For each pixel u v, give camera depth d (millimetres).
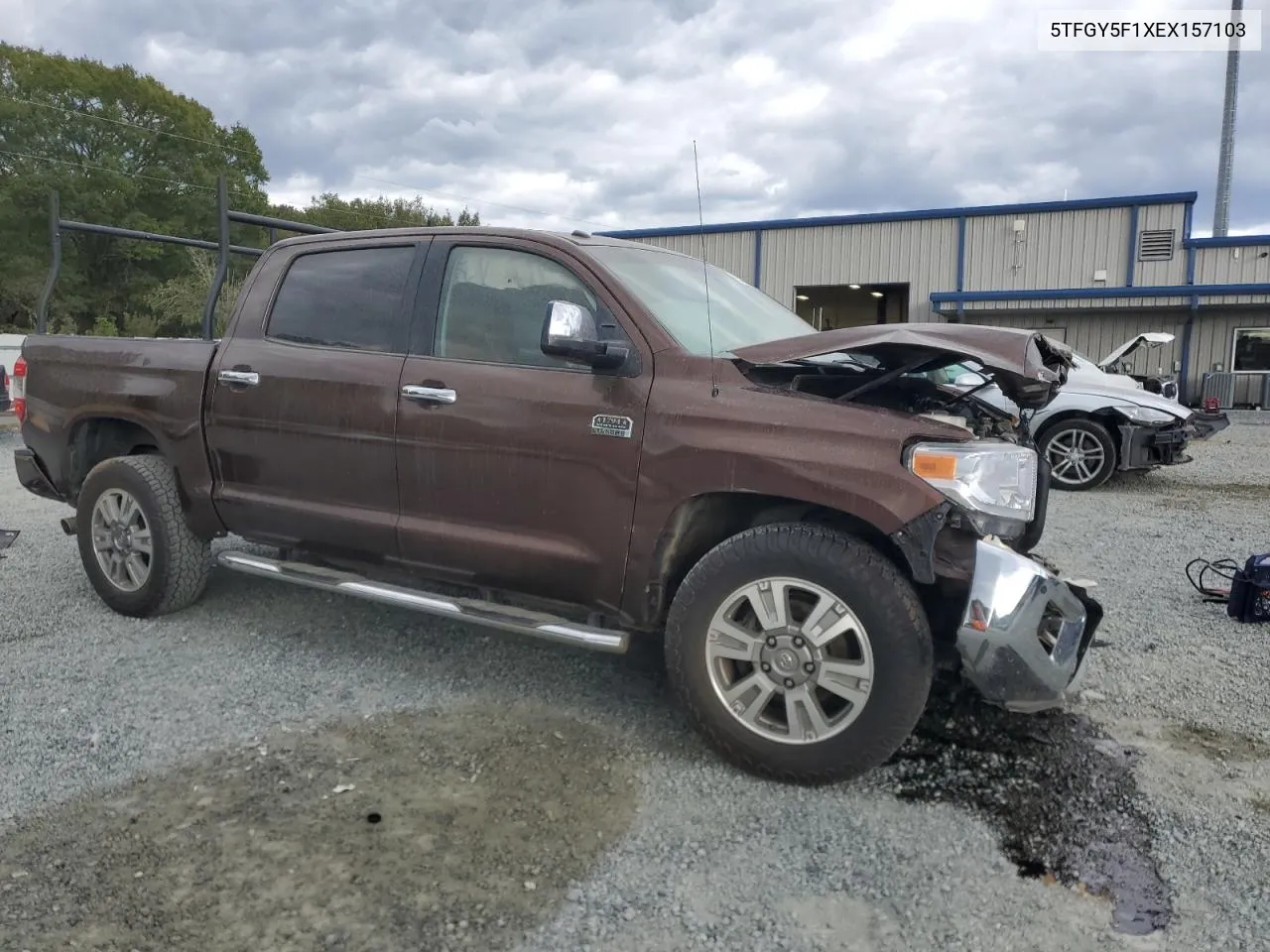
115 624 4570
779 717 3137
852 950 2248
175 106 44156
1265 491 9094
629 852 2643
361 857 2592
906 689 2828
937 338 2988
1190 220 22359
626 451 3191
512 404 3406
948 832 2768
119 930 2270
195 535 4473
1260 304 21188
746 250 26234
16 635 4418
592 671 4016
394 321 3812
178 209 43594
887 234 24891
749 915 2371
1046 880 2537
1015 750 3297
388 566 3824
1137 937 2297
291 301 4141
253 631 4477
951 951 2246
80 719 3484
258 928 2283
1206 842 2717
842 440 2912
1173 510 8008
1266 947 2252
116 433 4863
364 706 3627
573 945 2248
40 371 4887
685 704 3146
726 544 3074
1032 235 23672
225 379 4145
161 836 2688
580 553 3309
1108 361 12195
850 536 2949
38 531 6781
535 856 2615
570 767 3148
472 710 3602
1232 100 31156
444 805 2879
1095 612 3266
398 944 2234
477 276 3674
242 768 3111
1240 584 4734
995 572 2826
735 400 3088
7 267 38625
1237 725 3512
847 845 2695
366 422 3727
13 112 39688
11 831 2715
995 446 2918
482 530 3516
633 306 3332
